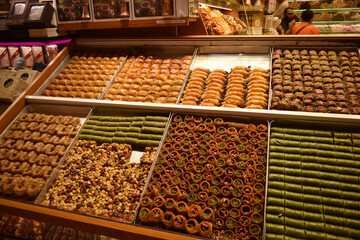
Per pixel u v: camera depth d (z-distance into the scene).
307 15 3.79
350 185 1.78
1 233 2.21
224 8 4.98
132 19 3.13
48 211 1.92
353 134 2.03
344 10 5.90
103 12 3.20
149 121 2.49
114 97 2.85
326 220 1.67
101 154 2.38
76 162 2.35
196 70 3.05
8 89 3.01
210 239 1.59
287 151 2.04
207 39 3.26
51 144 2.51
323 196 1.78
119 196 2.00
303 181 1.85
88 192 2.09
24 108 2.94
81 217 1.83
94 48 3.71
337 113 2.20
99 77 3.17
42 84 3.17
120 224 1.74
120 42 3.55
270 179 1.91
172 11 2.98
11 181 2.20
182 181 1.96
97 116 2.73
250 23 5.39
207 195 1.83
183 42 3.35
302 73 2.73
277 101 2.44
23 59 3.81
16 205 2.01
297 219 1.71
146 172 2.14
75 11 3.30
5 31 3.66
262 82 2.71
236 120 2.37
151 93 2.85
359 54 2.78
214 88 2.77
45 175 2.23
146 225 1.79
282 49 3.13
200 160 2.09
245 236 1.63
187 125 2.37
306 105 2.39
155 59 3.44
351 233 1.60
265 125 2.29
